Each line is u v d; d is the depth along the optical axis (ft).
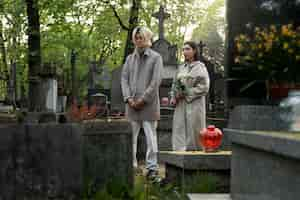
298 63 13.17
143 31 21.80
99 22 73.20
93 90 77.00
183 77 23.38
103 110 41.19
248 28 14.26
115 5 62.95
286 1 13.35
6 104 58.03
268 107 13.43
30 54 46.80
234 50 14.73
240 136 12.34
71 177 14.15
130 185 16.40
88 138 15.83
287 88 13.37
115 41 89.10
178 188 18.44
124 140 16.42
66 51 100.68
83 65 103.96
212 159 18.57
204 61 65.16
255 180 11.26
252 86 14.24
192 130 23.20
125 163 16.39
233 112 14.21
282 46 13.46
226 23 15.23
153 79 21.48
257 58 14.06
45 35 72.18
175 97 23.61
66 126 14.08
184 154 18.70
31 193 13.35
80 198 14.34
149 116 21.40
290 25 13.29
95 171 15.89
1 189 12.78
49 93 45.34
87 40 84.17
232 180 13.82
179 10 90.17
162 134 35.91
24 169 13.26
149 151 21.22
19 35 65.36
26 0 47.34
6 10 58.08
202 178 17.69
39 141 13.55
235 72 14.71
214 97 60.34
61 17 55.72
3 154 12.88
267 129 13.35
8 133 13.02
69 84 87.92
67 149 14.06
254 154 11.38
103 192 15.24
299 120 12.45
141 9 68.18
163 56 60.75
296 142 8.32
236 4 14.64
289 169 9.05
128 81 22.26
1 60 82.02
